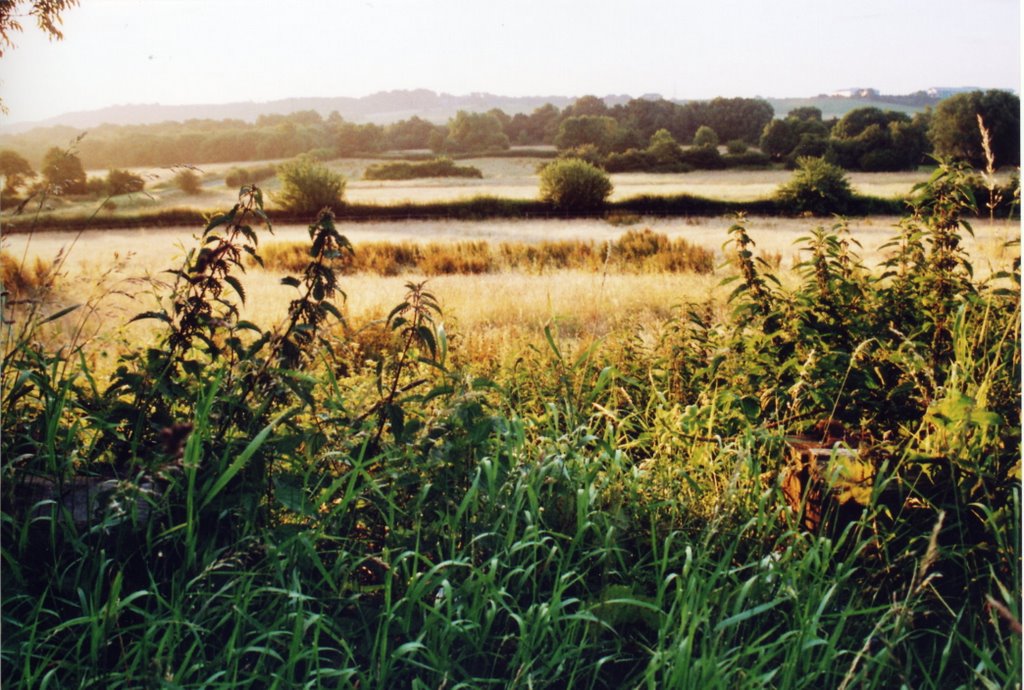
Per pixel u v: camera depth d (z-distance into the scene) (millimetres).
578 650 2383
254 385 2729
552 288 9312
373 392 3273
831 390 3352
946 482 2934
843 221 4027
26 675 2141
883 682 2428
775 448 3379
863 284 3941
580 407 3828
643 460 3432
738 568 2578
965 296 3676
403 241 20953
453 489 2924
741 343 3828
